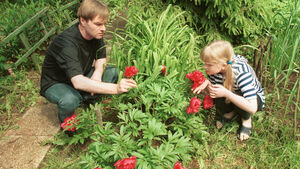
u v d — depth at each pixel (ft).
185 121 6.09
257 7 10.62
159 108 5.83
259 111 7.61
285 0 13.17
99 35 6.17
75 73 5.89
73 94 6.55
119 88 5.70
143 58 6.93
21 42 9.84
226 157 6.34
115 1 16.25
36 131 7.25
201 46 11.37
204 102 6.13
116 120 7.42
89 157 5.31
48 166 6.13
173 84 6.49
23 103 8.66
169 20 9.12
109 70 7.81
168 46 7.68
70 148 6.65
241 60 6.10
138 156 5.02
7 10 12.15
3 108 8.34
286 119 7.46
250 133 6.87
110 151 5.06
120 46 8.21
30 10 11.65
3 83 9.47
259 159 6.12
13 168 6.10
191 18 11.02
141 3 11.01
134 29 9.12
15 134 7.16
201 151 6.27
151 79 6.54
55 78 6.75
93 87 5.79
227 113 7.14
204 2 11.30
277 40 8.53
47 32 12.16
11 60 11.12
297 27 8.74
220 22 11.69
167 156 5.00
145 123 6.01
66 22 13.75
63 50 5.93
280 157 6.07
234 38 12.16
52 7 13.89
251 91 5.76
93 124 6.07
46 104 8.48
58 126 7.42
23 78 9.91
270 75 9.11
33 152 6.53
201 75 5.69
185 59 7.22
